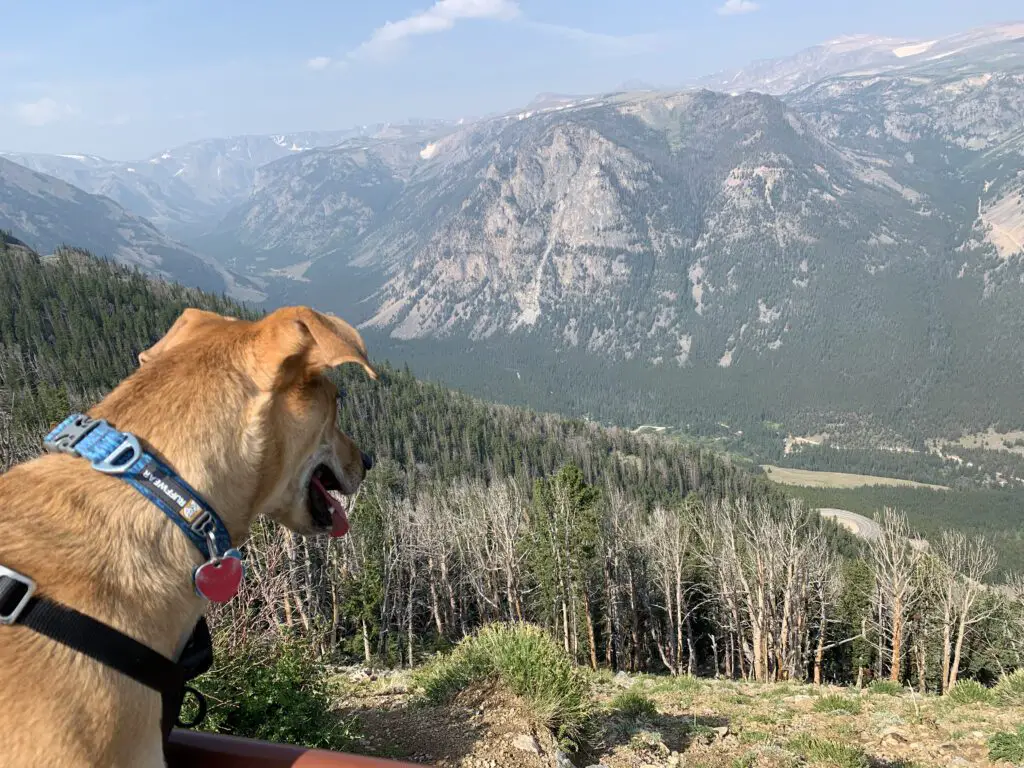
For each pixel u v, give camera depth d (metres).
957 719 13.45
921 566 38.84
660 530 48.00
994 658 43.28
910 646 45.88
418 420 147.38
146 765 1.50
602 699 14.91
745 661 52.56
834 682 53.81
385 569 41.81
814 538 47.00
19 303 153.75
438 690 10.65
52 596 1.46
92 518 1.59
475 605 58.94
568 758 9.52
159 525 1.64
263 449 1.84
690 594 51.09
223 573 1.66
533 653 10.66
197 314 2.16
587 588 44.97
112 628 1.48
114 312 161.88
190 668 1.71
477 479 121.75
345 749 8.56
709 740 11.80
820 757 10.99
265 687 8.05
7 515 1.57
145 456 1.67
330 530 2.07
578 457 145.75
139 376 1.85
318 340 1.80
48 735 1.34
